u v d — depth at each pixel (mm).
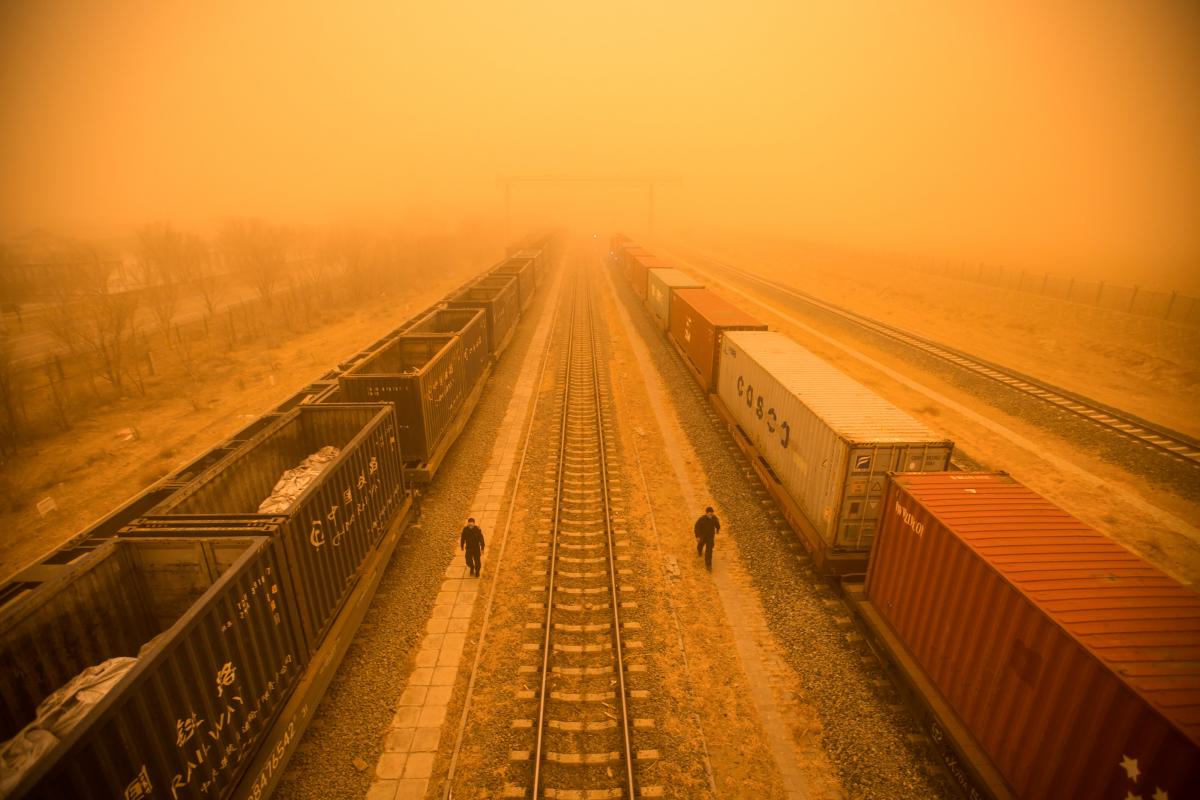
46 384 27531
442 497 16812
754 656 11000
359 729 9406
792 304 47281
